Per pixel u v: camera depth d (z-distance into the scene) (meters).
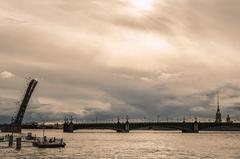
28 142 179.88
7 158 116.31
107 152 148.38
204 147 184.88
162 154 142.50
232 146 193.12
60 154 132.62
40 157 120.50
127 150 160.25
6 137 198.75
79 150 153.25
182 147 183.25
